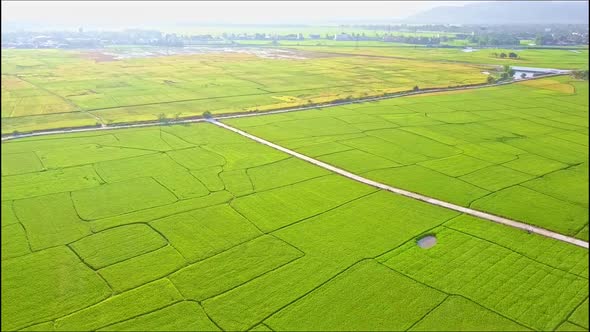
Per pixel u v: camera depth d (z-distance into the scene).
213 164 73.00
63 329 36.56
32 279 42.75
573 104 116.19
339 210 57.19
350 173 69.56
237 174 68.88
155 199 60.06
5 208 56.72
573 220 54.66
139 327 37.00
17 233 50.91
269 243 49.38
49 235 50.69
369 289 41.72
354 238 50.47
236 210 57.06
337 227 52.88
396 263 45.69
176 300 40.19
